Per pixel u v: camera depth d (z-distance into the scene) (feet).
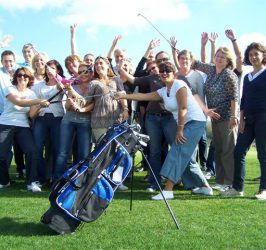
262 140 17.93
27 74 20.11
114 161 13.14
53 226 12.34
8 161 21.48
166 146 21.48
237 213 15.15
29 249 11.06
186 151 17.97
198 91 20.40
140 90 21.49
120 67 21.12
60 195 12.37
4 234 12.49
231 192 18.78
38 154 20.58
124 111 20.27
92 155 13.02
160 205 16.49
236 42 22.68
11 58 22.21
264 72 17.93
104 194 12.82
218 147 20.43
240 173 18.63
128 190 20.12
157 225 13.44
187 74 20.58
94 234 12.46
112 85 20.04
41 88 20.85
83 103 19.49
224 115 19.66
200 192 19.22
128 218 14.33
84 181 12.62
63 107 20.83
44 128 20.66
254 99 18.03
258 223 13.70
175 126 19.36
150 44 23.72
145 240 11.82
